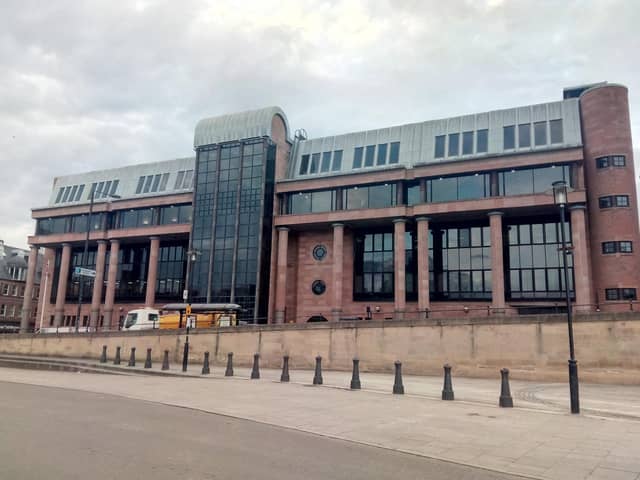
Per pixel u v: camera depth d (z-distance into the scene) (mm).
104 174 61688
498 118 43469
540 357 25219
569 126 40469
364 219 44469
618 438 10391
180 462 7656
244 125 50062
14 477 6664
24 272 86812
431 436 10328
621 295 36375
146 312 42938
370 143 48000
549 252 40969
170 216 55375
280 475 7121
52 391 17172
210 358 33062
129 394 16516
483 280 42875
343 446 9336
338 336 29922
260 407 13852
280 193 48969
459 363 26875
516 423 12023
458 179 43125
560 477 7602
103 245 57281
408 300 44812
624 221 37219
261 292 46438
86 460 7637
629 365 23516
